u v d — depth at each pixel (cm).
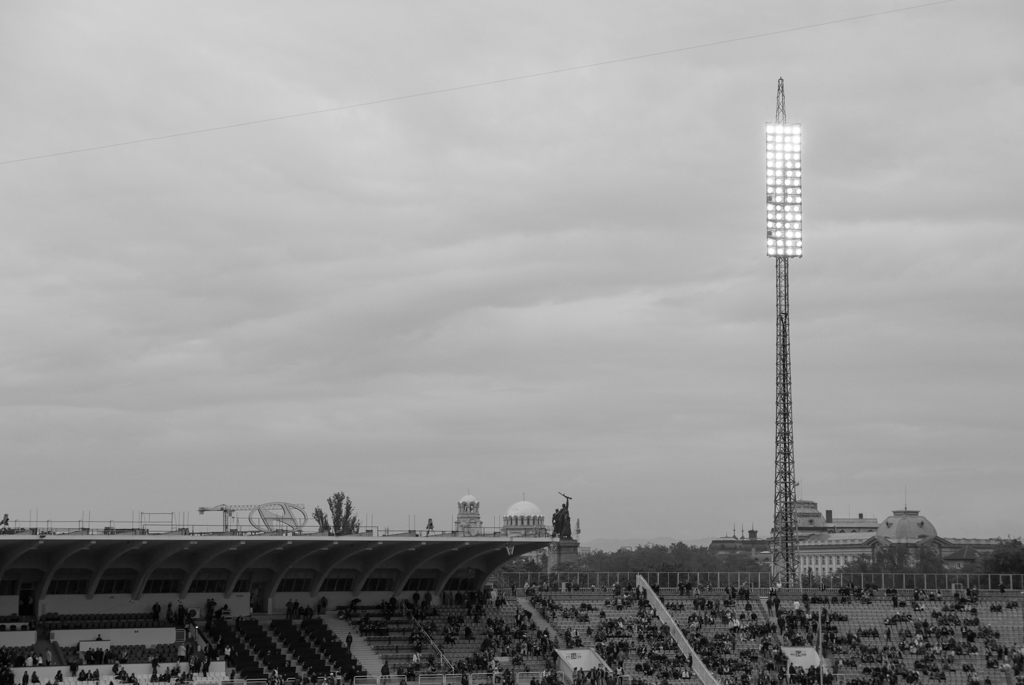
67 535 11825
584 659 13838
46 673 11519
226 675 12181
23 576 12600
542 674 13375
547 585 16050
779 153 18700
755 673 13788
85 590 12938
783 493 18912
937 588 16562
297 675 12438
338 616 14162
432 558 14812
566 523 15850
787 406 19088
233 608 13800
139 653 12238
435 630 14138
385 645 13600
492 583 16312
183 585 13412
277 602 14112
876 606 16012
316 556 14162
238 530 13312
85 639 12400
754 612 15562
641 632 14588
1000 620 15688
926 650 14638
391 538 13512
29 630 12138
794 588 16375
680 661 13788
